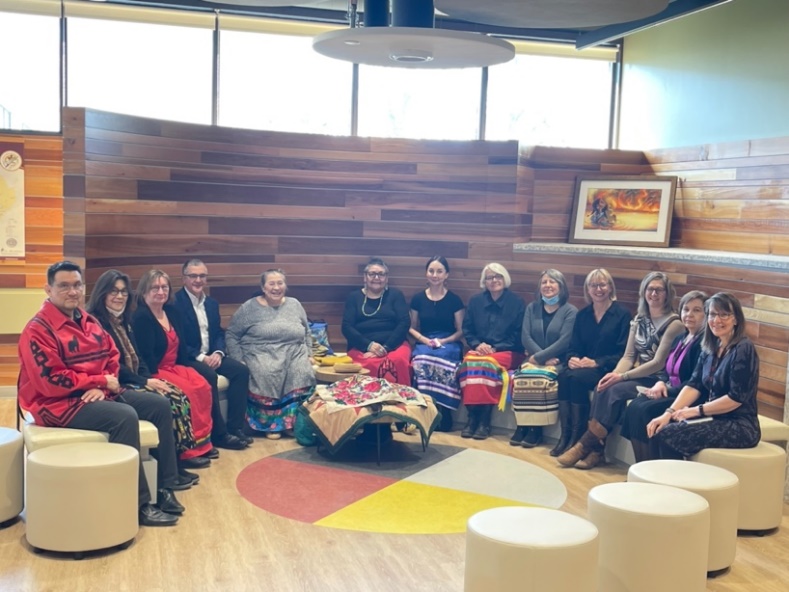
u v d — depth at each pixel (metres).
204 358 5.88
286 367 6.11
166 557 3.95
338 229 7.20
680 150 7.18
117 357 4.67
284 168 7.00
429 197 7.28
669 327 5.45
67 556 3.92
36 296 7.01
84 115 5.68
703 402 4.74
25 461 4.33
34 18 6.91
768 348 5.45
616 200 7.33
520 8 5.41
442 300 6.84
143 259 6.31
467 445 6.00
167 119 6.78
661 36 7.48
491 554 3.19
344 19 7.31
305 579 3.76
